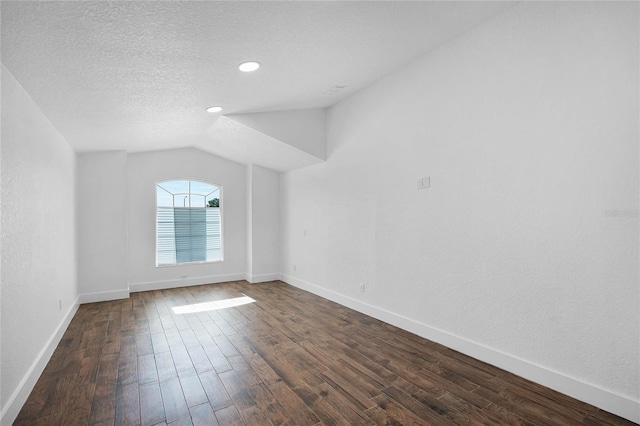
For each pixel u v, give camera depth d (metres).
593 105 2.16
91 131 3.71
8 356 2.02
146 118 3.66
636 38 1.99
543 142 2.42
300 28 2.35
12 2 1.52
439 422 2.02
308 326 3.75
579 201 2.23
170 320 3.98
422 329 3.39
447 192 3.13
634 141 2.00
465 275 2.97
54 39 1.87
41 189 2.77
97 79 2.48
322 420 2.04
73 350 3.10
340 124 4.59
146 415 2.10
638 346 1.98
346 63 3.22
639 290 1.98
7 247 2.03
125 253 5.02
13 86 2.17
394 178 3.73
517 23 2.56
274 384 2.48
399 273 3.68
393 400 2.26
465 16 2.67
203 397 2.30
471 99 2.91
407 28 2.72
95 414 2.11
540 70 2.43
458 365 2.76
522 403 2.21
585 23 2.20
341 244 4.62
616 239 2.07
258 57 2.67
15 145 2.19
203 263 6.05
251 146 5.10
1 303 1.93
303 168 5.53
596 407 2.14
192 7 1.85
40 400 2.27
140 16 1.83
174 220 5.92
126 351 3.08
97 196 4.85
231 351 3.08
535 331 2.47
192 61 2.52
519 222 2.57
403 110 3.60
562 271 2.32
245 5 1.94
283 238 6.26
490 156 2.77
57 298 3.28
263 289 5.60
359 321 3.91
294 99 4.12
